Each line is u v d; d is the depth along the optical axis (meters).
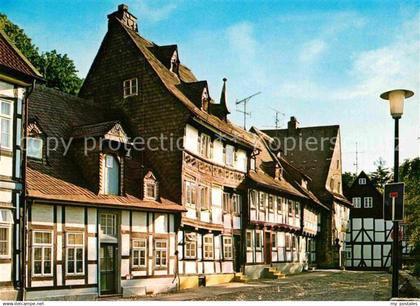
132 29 30.84
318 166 56.00
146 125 27.77
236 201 34.06
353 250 60.69
